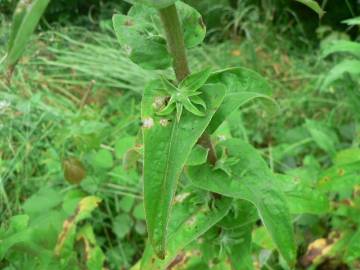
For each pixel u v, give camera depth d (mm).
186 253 393
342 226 465
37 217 482
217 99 265
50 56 818
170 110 260
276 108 309
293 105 751
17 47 211
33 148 581
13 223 428
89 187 542
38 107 625
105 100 780
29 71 751
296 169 533
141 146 356
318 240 467
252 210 341
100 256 440
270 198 300
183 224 334
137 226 533
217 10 1001
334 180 426
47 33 815
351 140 647
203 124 257
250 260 353
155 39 270
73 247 442
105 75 778
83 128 543
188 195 342
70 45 875
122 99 737
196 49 880
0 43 729
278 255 486
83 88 797
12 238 403
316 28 979
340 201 458
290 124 736
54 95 733
